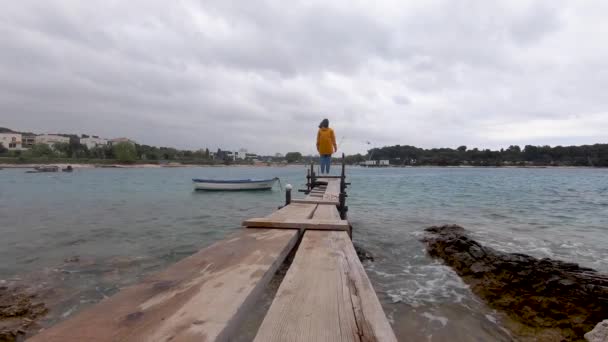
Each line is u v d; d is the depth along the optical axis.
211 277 2.10
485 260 7.75
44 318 5.66
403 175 72.62
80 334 1.32
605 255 9.12
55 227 13.20
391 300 6.19
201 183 27.95
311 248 3.19
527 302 5.80
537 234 11.82
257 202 21.91
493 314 5.65
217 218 15.44
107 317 1.48
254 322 4.89
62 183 41.78
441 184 41.03
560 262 7.25
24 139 147.50
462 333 5.04
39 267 8.16
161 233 12.04
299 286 2.10
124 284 7.09
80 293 6.63
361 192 29.25
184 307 1.62
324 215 5.62
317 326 1.55
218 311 1.59
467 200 22.84
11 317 5.65
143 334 1.35
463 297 6.33
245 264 2.42
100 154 136.38
